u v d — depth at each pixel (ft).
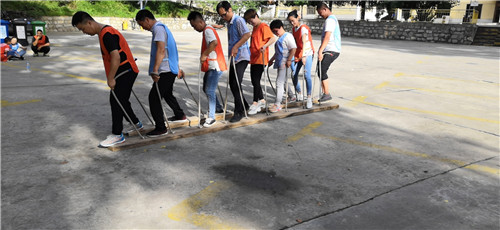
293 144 14.24
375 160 12.80
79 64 34.14
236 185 10.67
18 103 19.20
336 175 11.51
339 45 19.77
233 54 15.20
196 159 12.48
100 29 12.10
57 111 17.89
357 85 27.73
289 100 20.99
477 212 9.47
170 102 15.42
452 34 79.05
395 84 28.43
